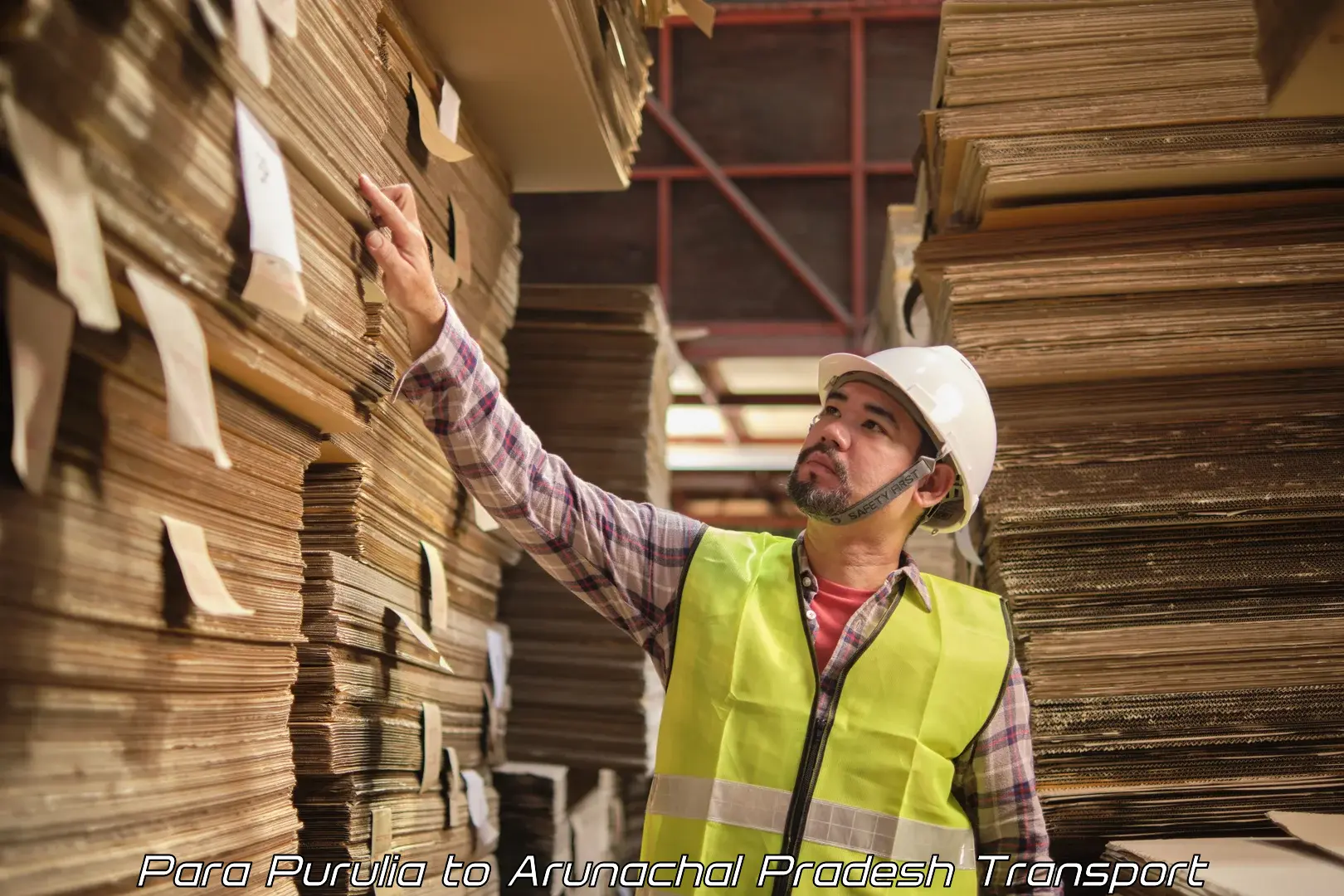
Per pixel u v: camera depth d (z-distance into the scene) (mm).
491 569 2645
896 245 4262
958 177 2678
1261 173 2428
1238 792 2217
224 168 1191
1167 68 2451
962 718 1871
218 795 1308
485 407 1806
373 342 1714
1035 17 2525
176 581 1211
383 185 1740
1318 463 2338
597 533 1976
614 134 2707
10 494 961
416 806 2035
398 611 1921
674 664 1918
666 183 7258
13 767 962
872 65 7379
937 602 1961
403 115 1928
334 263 1537
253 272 1222
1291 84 1702
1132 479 2355
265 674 1439
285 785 1482
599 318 3469
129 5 1020
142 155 1050
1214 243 2453
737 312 7227
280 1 1283
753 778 1805
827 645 1919
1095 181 2447
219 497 1340
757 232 7254
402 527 2027
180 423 1052
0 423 951
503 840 3027
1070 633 2287
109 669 1096
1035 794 1904
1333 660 2250
